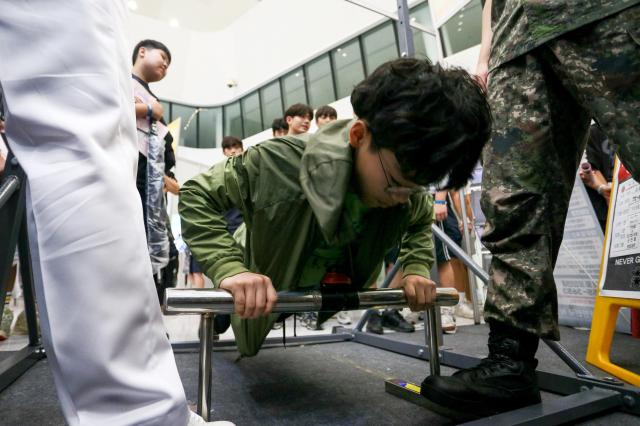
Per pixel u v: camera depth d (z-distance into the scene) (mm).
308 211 762
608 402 726
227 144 2719
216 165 823
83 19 389
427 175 521
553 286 680
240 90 7281
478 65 951
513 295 695
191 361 1344
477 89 554
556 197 717
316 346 1588
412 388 858
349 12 5688
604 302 1070
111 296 343
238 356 1336
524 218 707
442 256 2105
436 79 523
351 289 689
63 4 385
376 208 766
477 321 2160
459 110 504
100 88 389
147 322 369
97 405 332
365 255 845
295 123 2338
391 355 1387
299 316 2529
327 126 777
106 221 353
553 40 639
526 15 676
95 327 331
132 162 428
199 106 7328
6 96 374
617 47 564
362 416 761
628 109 553
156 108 1454
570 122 729
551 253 717
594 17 583
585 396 730
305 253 805
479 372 690
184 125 7207
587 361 1063
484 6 980
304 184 704
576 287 1918
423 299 747
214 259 656
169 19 7168
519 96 728
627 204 1140
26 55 375
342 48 5852
